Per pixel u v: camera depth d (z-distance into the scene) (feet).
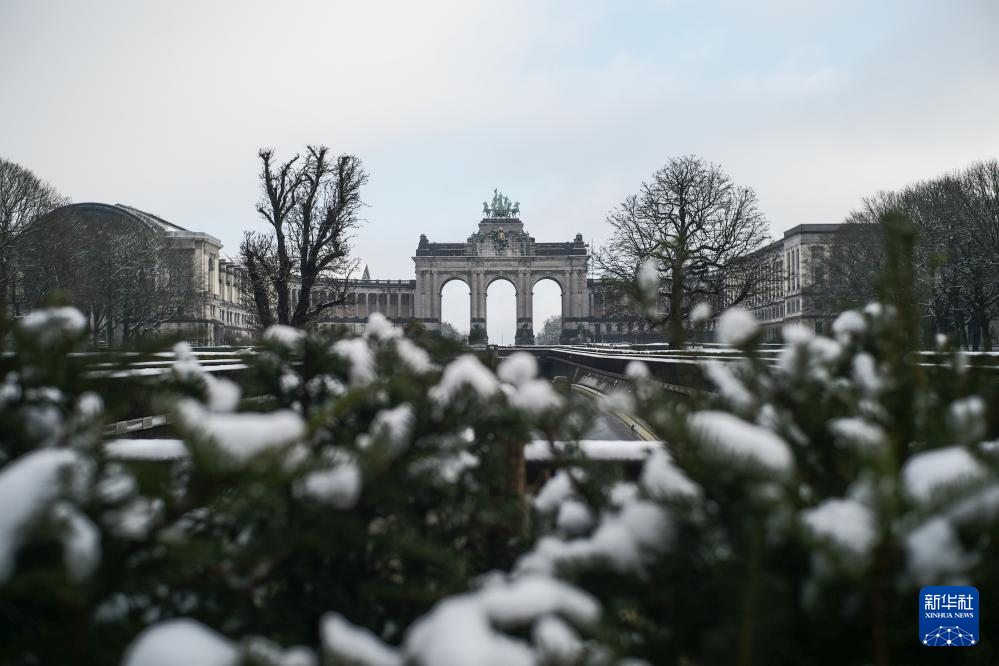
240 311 396.37
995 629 5.60
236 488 6.64
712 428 5.54
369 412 9.88
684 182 146.72
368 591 8.36
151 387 8.52
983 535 5.38
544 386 8.55
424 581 8.57
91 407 7.50
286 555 7.79
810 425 7.29
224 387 8.58
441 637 4.47
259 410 10.74
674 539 6.19
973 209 141.59
